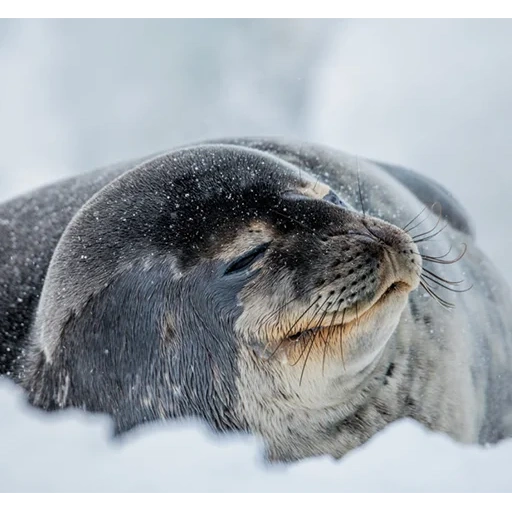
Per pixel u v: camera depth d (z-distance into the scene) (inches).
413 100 1780.3
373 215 904.9
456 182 1648.6
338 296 710.5
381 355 794.8
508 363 966.4
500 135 1676.9
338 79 1914.4
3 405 767.1
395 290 722.2
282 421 781.9
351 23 1942.7
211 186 761.0
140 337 762.8
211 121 2143.2
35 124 2063.2
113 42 2113.7
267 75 2124.8
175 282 753.6
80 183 1031.0
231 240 740.7
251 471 657.6
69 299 776.9
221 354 757.3
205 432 773.9
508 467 664.4
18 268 919.7
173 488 630.5
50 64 2098.9
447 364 847.7
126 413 772.0
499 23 1800.0
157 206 765.9
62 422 736.3
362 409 802.8
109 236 770.8
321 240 724.7
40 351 807.7
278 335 737.0
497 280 1045.8
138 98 2129.7
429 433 735.7
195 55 2142.0
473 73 1758.1
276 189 756.0
